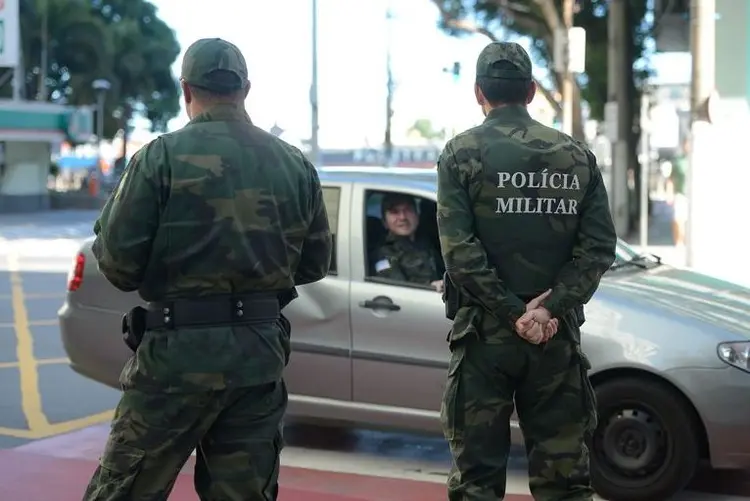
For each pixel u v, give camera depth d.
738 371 5.09
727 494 5.57
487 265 3.67
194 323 3.29
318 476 5.83
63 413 7.46
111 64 48.66
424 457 6.29
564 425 3.78
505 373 3.76
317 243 3.65
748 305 5.61
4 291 15.34
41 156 42.09
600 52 28.83
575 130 26.55
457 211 3.71
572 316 3.83
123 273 3.29
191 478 5.68
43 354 9.98
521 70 3.81
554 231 3.72
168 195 3.28
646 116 23.78
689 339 5.18
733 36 14.53
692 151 13.64
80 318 6.52
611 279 5.75
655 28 22.92
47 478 5.69
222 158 3.33
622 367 5.25
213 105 3.42
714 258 13.58
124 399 3.34
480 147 3.74
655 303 5.40
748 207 13.47
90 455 6.22
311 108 29.97
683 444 5.17
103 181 55.31
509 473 5.89
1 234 29.06
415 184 6.07
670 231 29.48
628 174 28.28
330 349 5.96
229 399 3.32
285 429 6.94
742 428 5.09
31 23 45.97
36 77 48.69
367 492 5.51
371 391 5.90
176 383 3.24
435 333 5.69
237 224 3.32
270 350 3.38
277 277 3.41
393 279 5.90
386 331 5.82
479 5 28.91
